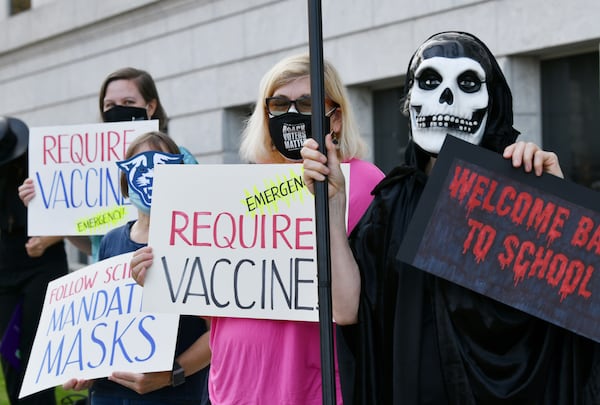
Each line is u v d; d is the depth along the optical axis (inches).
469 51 122.0
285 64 144.9
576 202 113.6
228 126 459.5
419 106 122.3
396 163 387.2
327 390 114.2
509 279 114.1
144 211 166.6
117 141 208.4
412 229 116.4
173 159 166.4
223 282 139.1
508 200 115.0
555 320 112.6
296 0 409.7
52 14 576.4
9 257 251.0
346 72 387.5
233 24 445.4
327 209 117.3
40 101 602.9
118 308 162.6
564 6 307.1
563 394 115.1
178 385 162.2
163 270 141.9
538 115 331.6
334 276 121.6
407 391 117.3
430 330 118.0
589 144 322.0
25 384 164.4
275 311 135.7
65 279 170.2
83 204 211.5
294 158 145.2
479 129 122.1
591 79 319.6
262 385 136.5
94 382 167.3
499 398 113.0
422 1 352.5
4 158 245.8
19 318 251.8
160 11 488.1
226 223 139.6
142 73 215.0
